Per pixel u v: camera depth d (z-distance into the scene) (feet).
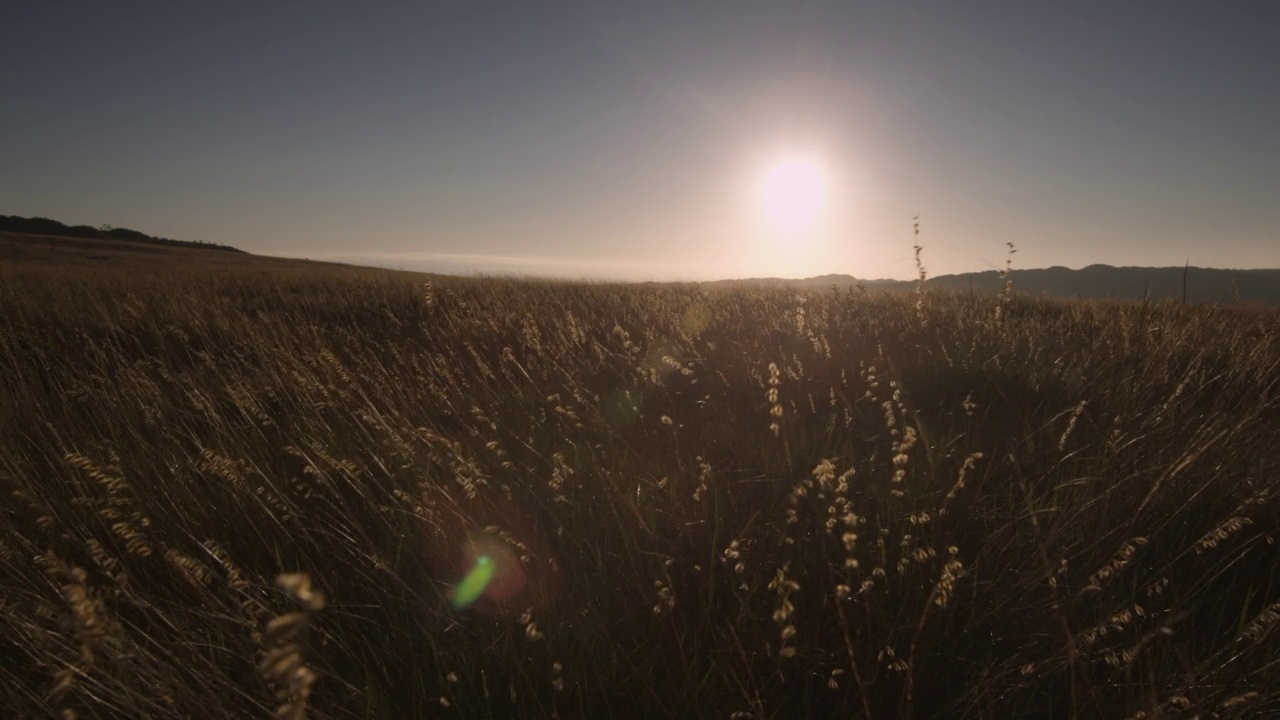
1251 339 18.38
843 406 15.65
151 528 9.45
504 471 11.78
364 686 7.27
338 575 9.07
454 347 23.68
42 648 6.51
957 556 8.96
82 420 15.06
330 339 25.44
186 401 16.72
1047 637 7.84
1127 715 6.32
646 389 17.61
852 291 33.68
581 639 7.72
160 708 5.92
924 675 7.27
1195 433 11.76
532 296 37.83
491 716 6.66
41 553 8.30
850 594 8.04
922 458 11.62
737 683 7.15
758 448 12.82
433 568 9.30
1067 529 9.37
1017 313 27.53
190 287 44.65
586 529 9.92
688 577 8.80
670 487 10.80
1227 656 7.22
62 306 32.27
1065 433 11.37
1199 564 8.89
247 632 7.55
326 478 10.72
